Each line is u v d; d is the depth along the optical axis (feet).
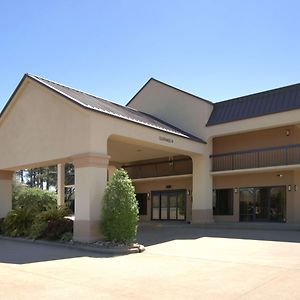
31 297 23.82
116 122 55.16
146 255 40.93
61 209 59.57
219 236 57.67
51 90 55.93
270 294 23.98
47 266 34.45
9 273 31.19
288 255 38.93
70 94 59.41
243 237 55.57
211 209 79.71
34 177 190.08
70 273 31.14
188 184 89.20
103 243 46.14
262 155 75.92
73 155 51.65
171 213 92.07
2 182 67.92
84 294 24.52
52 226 52.47
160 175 94.38
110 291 25.22
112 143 73.61
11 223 59.41
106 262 36.58
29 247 48.26
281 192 74.54
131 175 99.50
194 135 79.77
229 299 23.04
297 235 56.24
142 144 63.82
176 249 45.03
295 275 29.35
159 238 56.29
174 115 83.20
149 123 65.98
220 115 78.23
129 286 26.55
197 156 79.05
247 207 78.33
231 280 27.96
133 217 47.01
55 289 25.81
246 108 75.10
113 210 46.60
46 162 57.77
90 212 48.98
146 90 88.48
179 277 29.32
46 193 110.32
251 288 25.49
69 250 45.27
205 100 79.41
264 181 76.43
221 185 81.41
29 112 60.54
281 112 69.05
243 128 73.61
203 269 32.42
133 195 47.70
